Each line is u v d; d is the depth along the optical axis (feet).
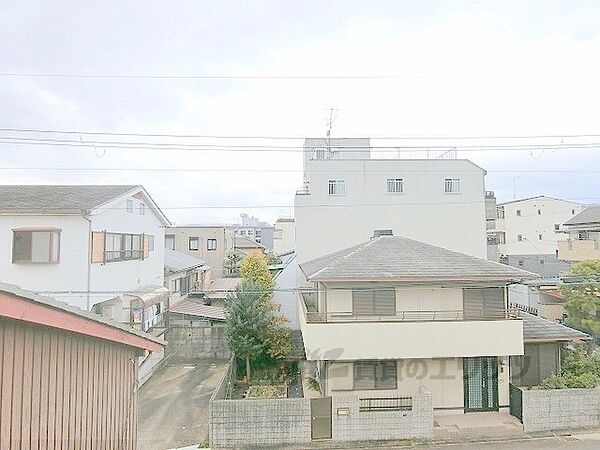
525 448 34.40
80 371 16.88
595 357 44.55
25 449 12.82
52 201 52.21
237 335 51.29
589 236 84.07
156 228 72.08
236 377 52.06
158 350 26.32
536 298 76.38
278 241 153.28
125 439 22.67
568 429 37.52
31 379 13.20
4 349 11.77
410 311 41.91
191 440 36.68
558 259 88.28
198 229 124.16
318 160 81.05
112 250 55.47
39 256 48.32
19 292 11.05
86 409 17.48
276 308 57.00
